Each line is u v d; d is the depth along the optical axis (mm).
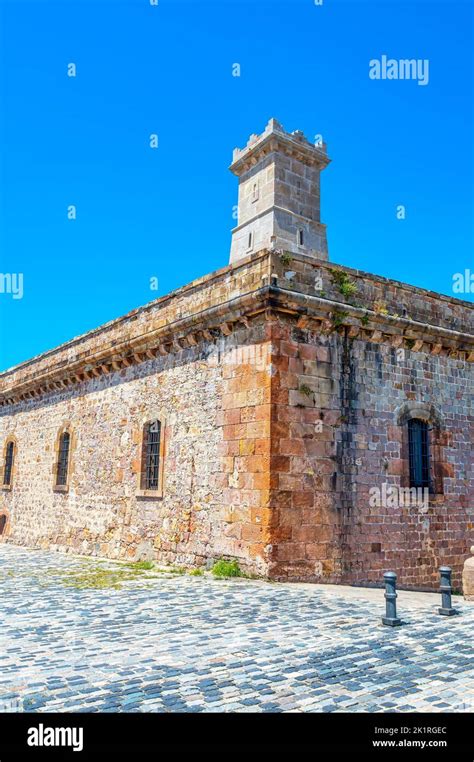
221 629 7539
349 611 8820
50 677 5582
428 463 14445
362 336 13336
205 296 13859
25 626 7684
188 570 12820
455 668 6027
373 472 12992
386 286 14047
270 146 21859
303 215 21953
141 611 8625
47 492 21156
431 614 8867
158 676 5625
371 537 12703
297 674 5734
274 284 11859
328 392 12508
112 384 17828
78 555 17703
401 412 13875
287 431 11703
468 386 15703
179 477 14047
